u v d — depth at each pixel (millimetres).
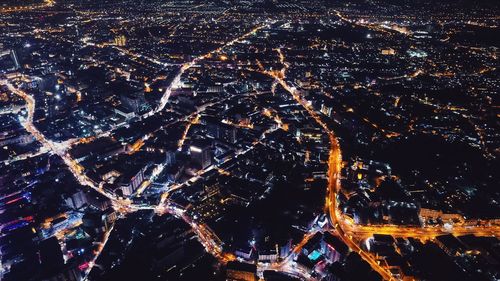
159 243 167125
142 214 193250
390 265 155750
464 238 171000
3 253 166625
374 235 171500
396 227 182750
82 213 197500
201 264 162125
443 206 190750
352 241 174250
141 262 161500
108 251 167750
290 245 170250
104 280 152625
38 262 159875
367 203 196375
